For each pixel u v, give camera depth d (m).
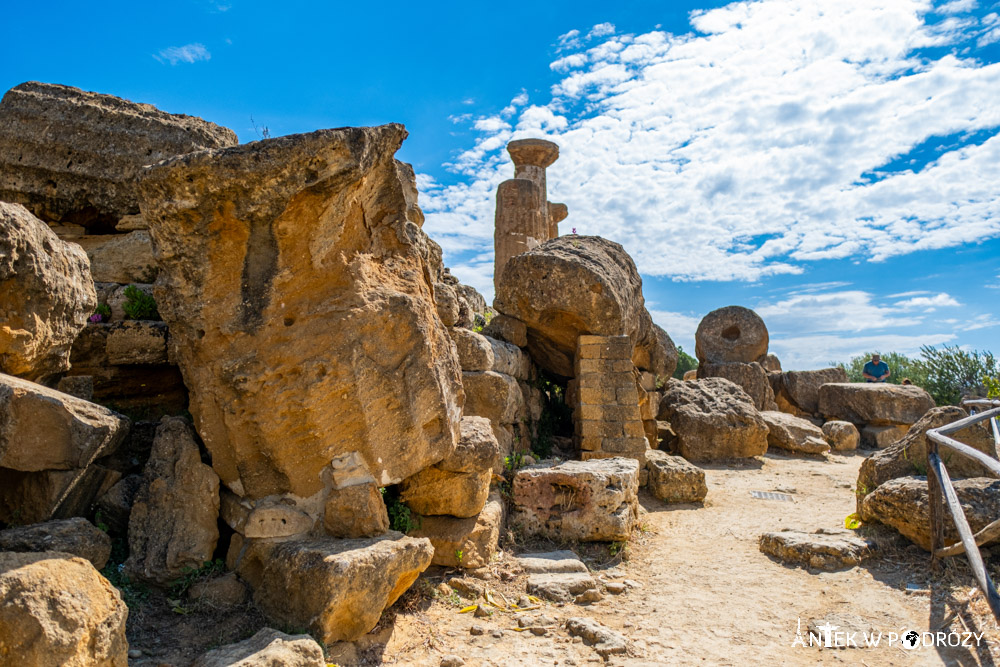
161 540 4.16
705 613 4.86
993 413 5.57
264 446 4.21
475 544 5.29
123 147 6.45
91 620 2.93
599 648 4.23
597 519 6.07
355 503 4.21
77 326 4.65
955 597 4.77
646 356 12.11
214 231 4.06
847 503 7.84
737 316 16.19
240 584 4.18
